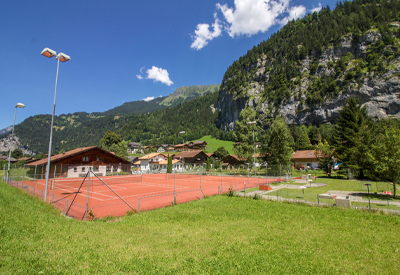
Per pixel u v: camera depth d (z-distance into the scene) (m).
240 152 53.69
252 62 199.38
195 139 181.12
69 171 44.44
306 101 136.50
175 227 11.16
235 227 11.16
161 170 67.81
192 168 73.06
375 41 129.38
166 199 20.19
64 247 7.17
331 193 23.84
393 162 20.09
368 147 35.75
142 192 25.06
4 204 12.31
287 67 159.88
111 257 6.61
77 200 19.64
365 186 28.44
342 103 119.69
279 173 43.38
